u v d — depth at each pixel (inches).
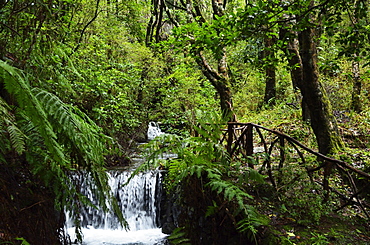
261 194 125.3
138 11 269.7
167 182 168.6
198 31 166.1
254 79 433.7
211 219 117.4
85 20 261.4
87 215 212.4
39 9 71.7
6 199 61.3
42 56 76.5
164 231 204.7
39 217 70.9
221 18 135.8
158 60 339.6
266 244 96.3
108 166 265.3
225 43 133.6
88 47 265.6
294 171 125.1
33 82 67.2
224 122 107.7
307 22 120.0
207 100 334.0
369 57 124.3
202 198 120.2
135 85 327.3
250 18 120.8
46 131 42.1
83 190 209.0
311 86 161.8
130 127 337.1
